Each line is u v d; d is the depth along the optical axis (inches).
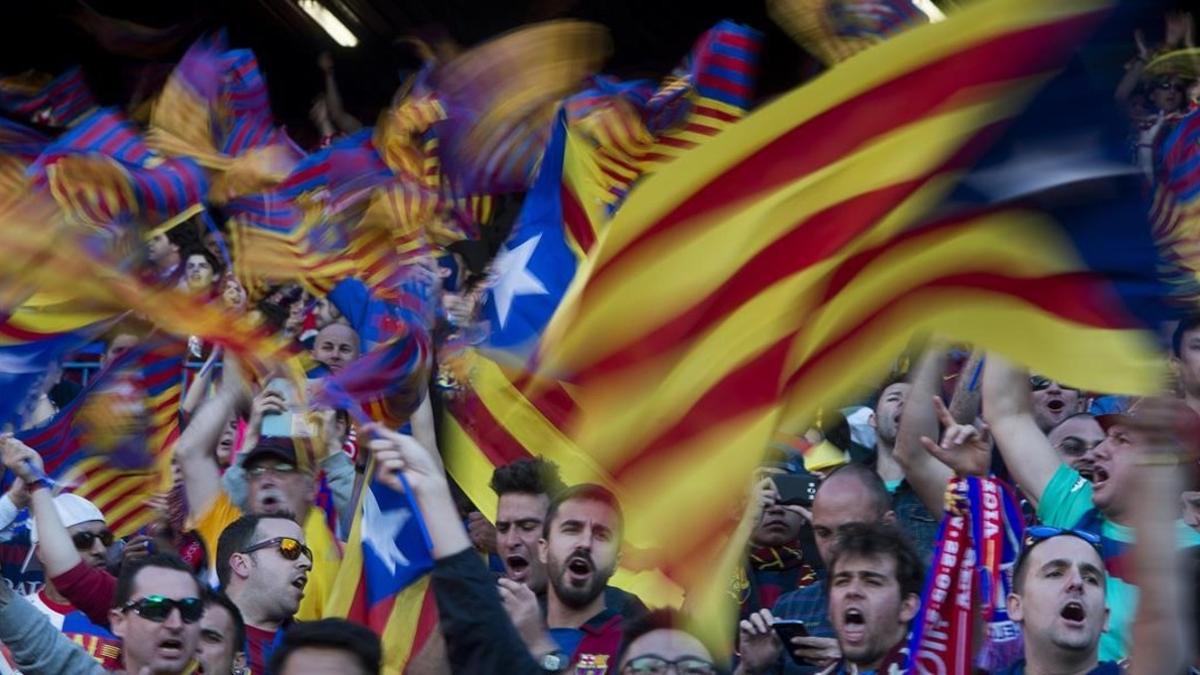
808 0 371.2
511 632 315.3
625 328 319.0
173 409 572.7
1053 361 313.9
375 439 323.3
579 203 447.8
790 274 315.6
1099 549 374.0
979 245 313.6
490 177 471.2
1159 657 249.1
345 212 558.6
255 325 496.7
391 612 391.2
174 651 390.3
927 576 390.0
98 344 652.7
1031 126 308.0
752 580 465.1
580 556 402.3
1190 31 662.5
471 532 497.7
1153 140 610.2
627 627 316.5
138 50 1064.8
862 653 384.5
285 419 518.6
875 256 314.5
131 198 472.7
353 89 1175.6
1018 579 371.9
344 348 578.2
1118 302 311.0
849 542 390.9
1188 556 313.0
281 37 1171.9
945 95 307.9
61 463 564.7
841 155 311.9
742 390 316.5
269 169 567.2
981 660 388.8
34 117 804.0
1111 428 392.2
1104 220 310.2
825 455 553.0
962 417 446.0
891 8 367.6
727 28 517.0
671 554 317.4
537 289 441.4
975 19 304.5
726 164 314.2
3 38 1090.1
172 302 479.2
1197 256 476.1
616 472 320.2
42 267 457.7
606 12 1002.7
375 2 1079.6
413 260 548.1
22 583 546.9
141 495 566.9
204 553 518.9
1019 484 410.9
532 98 455.5
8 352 458.0
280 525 440.1
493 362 453.7
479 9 826.8
